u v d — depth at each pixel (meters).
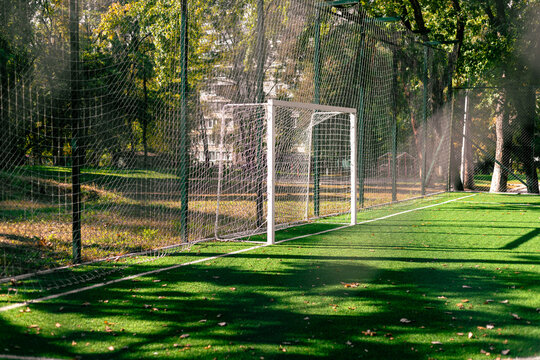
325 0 11.16
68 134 10.58
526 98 18.38
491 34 17.73
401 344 3.66
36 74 9.41
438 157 19.56
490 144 26.38
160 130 9.44
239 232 9.06
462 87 18.61
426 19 19.95
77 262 6.34
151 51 12.00
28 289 5.15
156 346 3.60
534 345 3.67
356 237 8.67
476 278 5.78
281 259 6.77
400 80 16.53
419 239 8.51
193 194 10.36
